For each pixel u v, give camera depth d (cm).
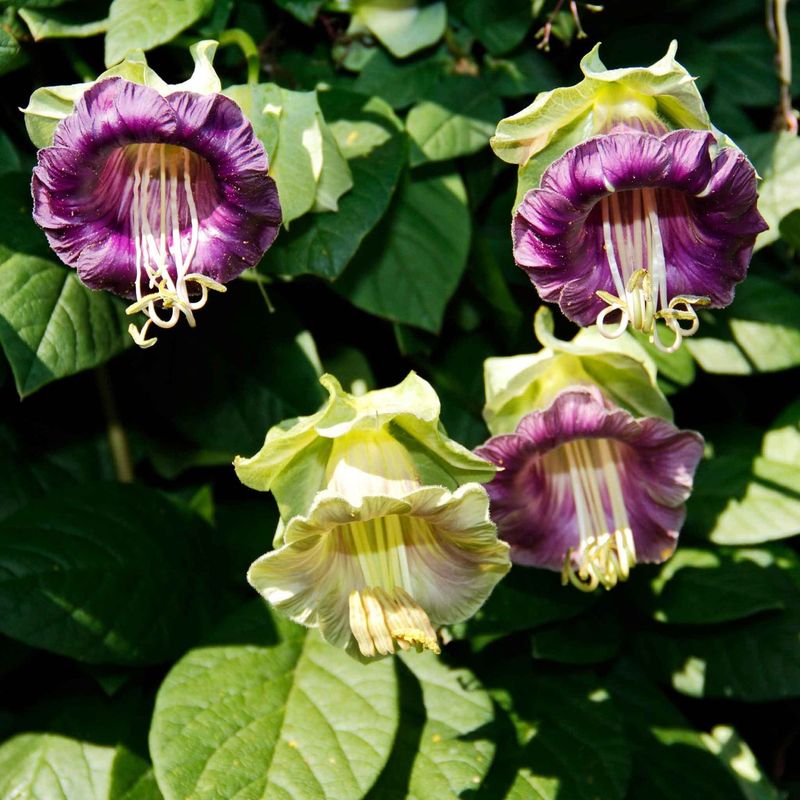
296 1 41
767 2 45
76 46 40
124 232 34
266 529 43
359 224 38
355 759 36
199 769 35
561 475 38
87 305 38
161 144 33
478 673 40
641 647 42
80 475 44
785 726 44
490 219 43
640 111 33
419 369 43
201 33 39
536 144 33
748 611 40
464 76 42
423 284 40
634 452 37
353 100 40
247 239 33
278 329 42
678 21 46
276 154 35
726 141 33
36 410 44
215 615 41
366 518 33
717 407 44
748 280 43
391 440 34
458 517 33
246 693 37
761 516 41
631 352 36
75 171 32
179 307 33
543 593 40
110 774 38
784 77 44
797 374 45
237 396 42
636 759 40
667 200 34
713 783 40
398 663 39
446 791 37
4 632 37
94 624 38
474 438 43
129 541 40
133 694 41
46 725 40
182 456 44
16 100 41
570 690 40
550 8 42
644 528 37
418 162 40
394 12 42
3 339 36
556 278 33
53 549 39
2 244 38
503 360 37
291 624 39
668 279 34
